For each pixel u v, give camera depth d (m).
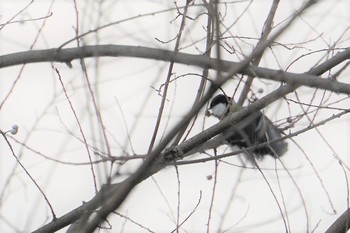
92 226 5.44
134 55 8.52
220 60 5.95
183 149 8.68
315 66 8.85
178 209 8.12
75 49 8.88
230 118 8.87
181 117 5.87
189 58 8.38
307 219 7.79
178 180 8.34
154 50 8.50
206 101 5.45
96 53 7.90
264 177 8.16
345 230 8.46
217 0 6.57
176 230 8.02
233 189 8.36
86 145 7.64
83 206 8.38
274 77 8.49
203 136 8.79
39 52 9.05
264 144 9.00
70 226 8.46
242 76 8.58
